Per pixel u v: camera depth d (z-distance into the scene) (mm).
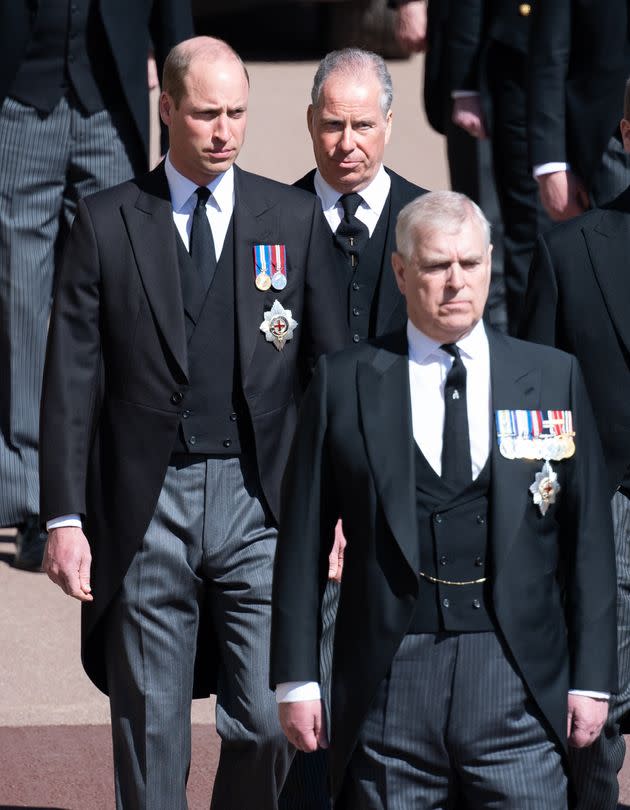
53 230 26641
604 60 25656
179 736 16875
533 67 26203
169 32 26531
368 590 14156
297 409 17594
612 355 17359
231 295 16938
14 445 26188
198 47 16734
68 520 16750
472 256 13938
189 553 16750
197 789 19891
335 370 14617
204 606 17312
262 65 60719
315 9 68562
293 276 17141
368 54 18797
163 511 16719
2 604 25031
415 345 14469
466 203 14086
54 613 24781
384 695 14133
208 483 16750
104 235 16875
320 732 14680
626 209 17562
